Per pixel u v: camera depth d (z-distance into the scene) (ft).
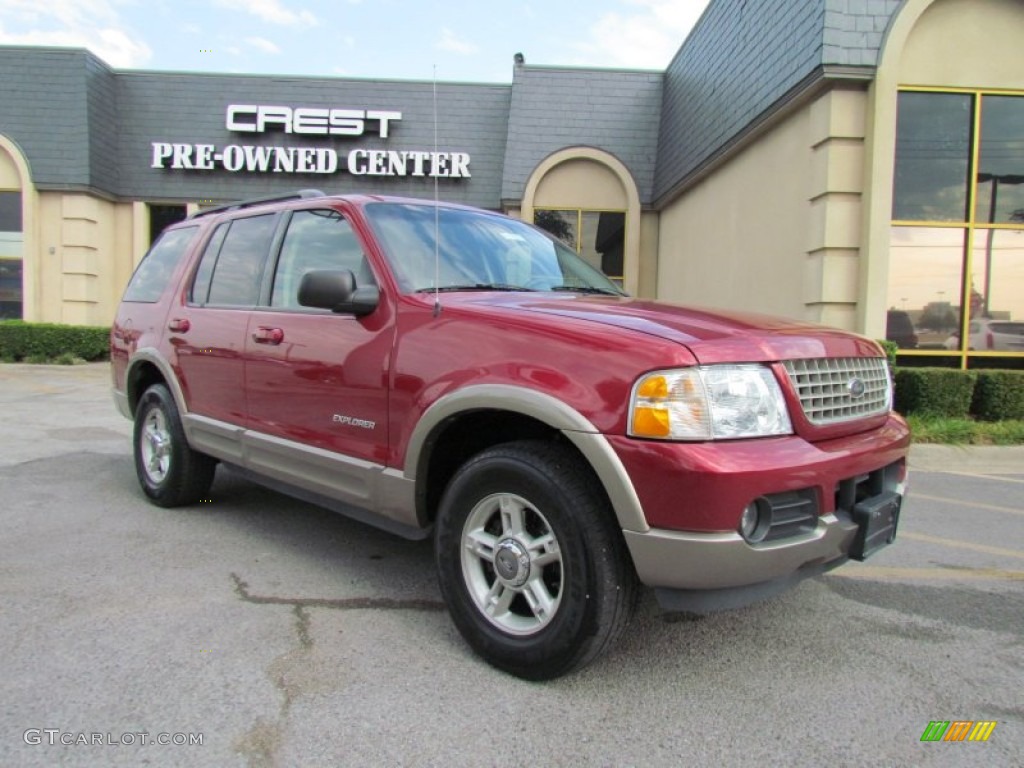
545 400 8.56
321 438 11.67
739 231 36.52
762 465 7.91
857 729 8.21
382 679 9.02
